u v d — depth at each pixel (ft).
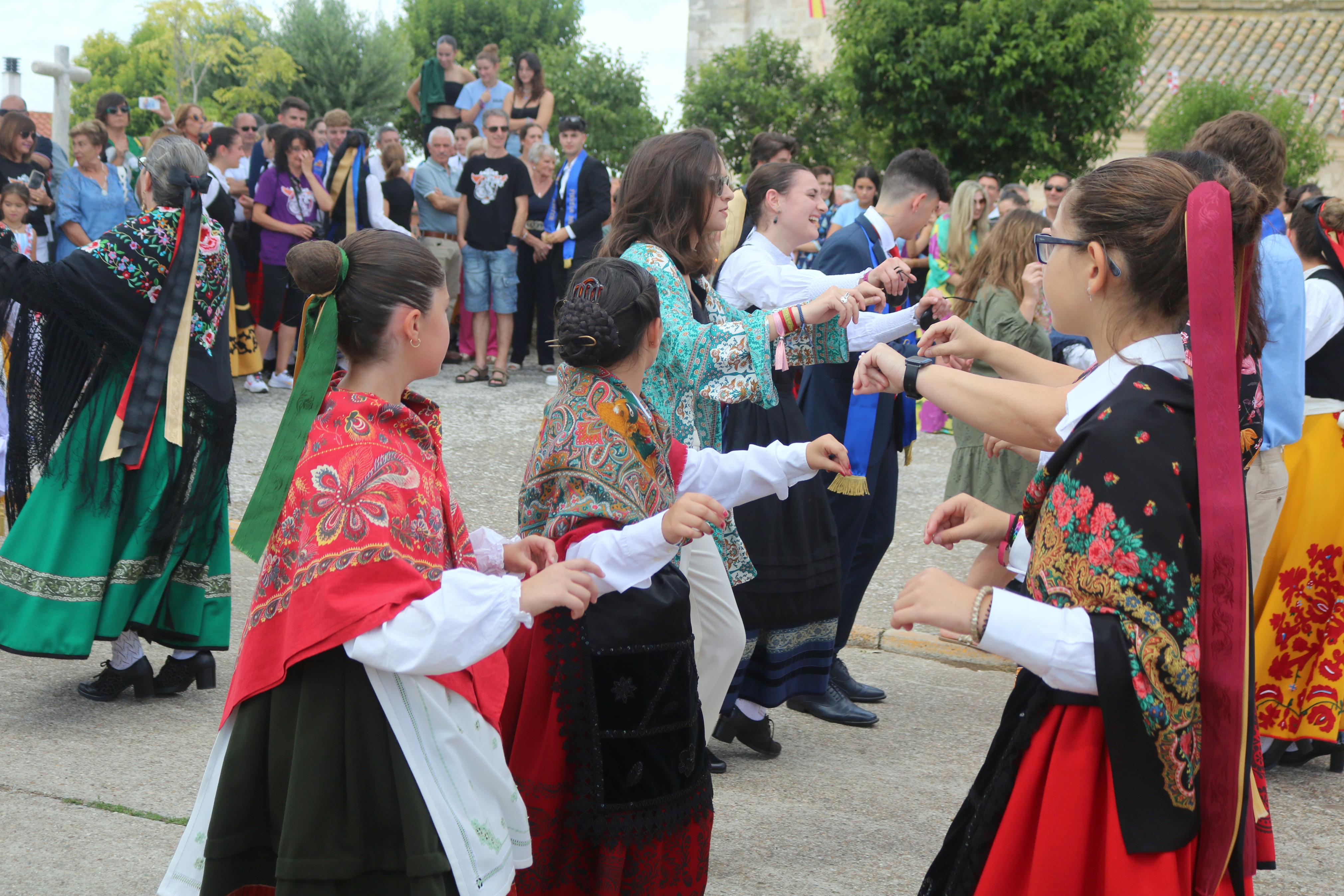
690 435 9.55
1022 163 43.55
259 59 88.07
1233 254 5.36
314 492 5.80
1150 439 5.16
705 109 52.49
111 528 12.00
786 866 9.80
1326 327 11.64
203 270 12.32
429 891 5.76
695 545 9.00
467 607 5.66
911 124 43.60
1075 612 5.14
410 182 34.83
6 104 33.88
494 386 30.68
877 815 10.84
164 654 14.65
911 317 11.47
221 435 12.48
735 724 11.98
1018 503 15.06
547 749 7.07
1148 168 5.53
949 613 5.24
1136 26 43.19
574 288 7.71
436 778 5.88
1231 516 5.11
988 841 5.52
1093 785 5.22
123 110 27.81
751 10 63.16
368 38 90.58
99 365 11.94
